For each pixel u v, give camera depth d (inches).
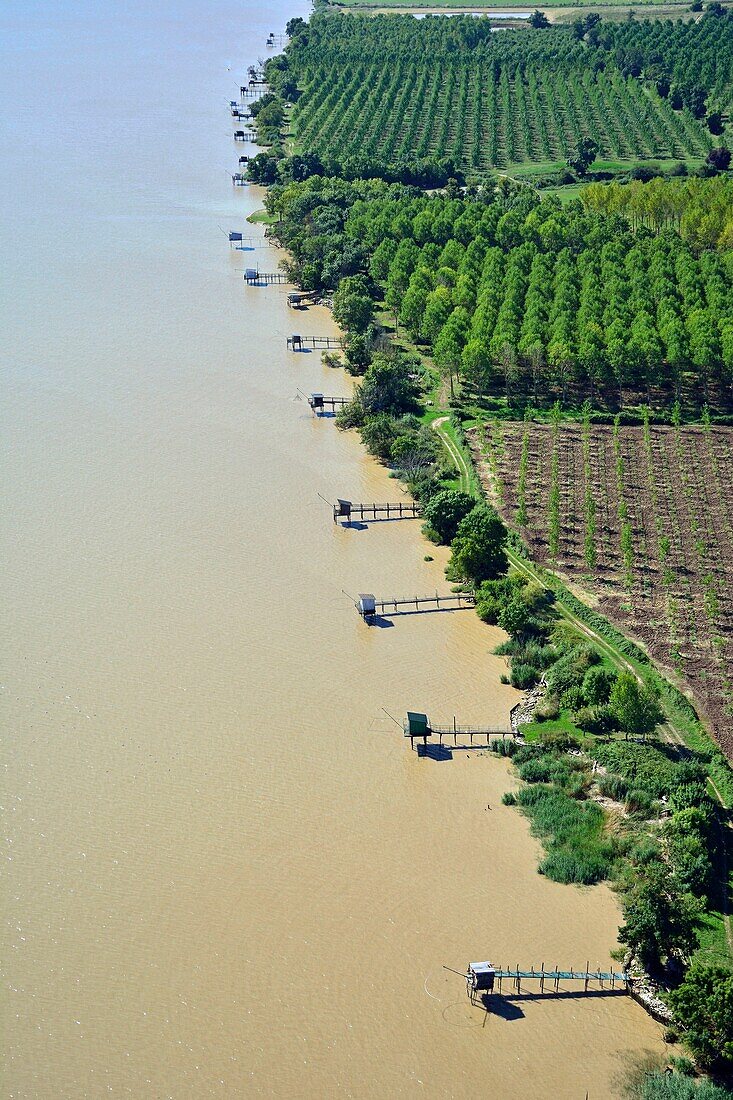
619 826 7239.2
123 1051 5959.6
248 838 7160.4
